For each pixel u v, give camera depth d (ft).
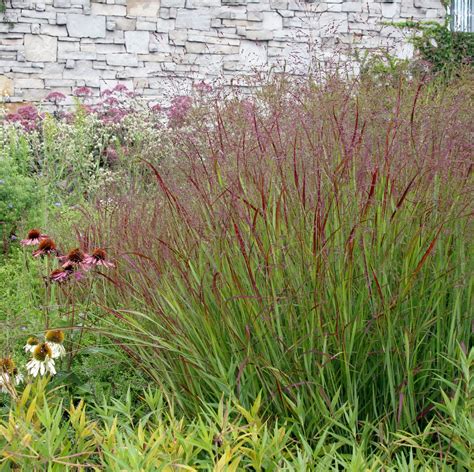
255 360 9.86
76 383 11.60
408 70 16.20
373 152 11.25
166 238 12.32
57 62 41.29
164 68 43.01
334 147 11.32
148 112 28.50
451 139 11.14
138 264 12.25
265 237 10.55
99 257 11.85
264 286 10.27
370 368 10.20
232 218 10.14
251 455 8.53
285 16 44.21
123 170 20.97
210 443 8.33
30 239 13.14
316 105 12.20
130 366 11.70
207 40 43.45
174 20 42.88
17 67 40.65
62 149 26.45
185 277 10.56
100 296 13.85
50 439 8.34
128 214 15.71
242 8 43.75
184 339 10.27
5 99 40.52
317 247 9.97
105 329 10.80
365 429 9.47
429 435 9.97
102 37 41.86
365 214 10.13
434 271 10.23
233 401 9.35
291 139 11.70
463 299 10.51
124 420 10.41
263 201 10.19
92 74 41.93
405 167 11.03
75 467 8.64
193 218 11.34
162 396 10.53
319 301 9.80
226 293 10.37
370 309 10.03
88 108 32.65
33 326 12.75
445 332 10.44
